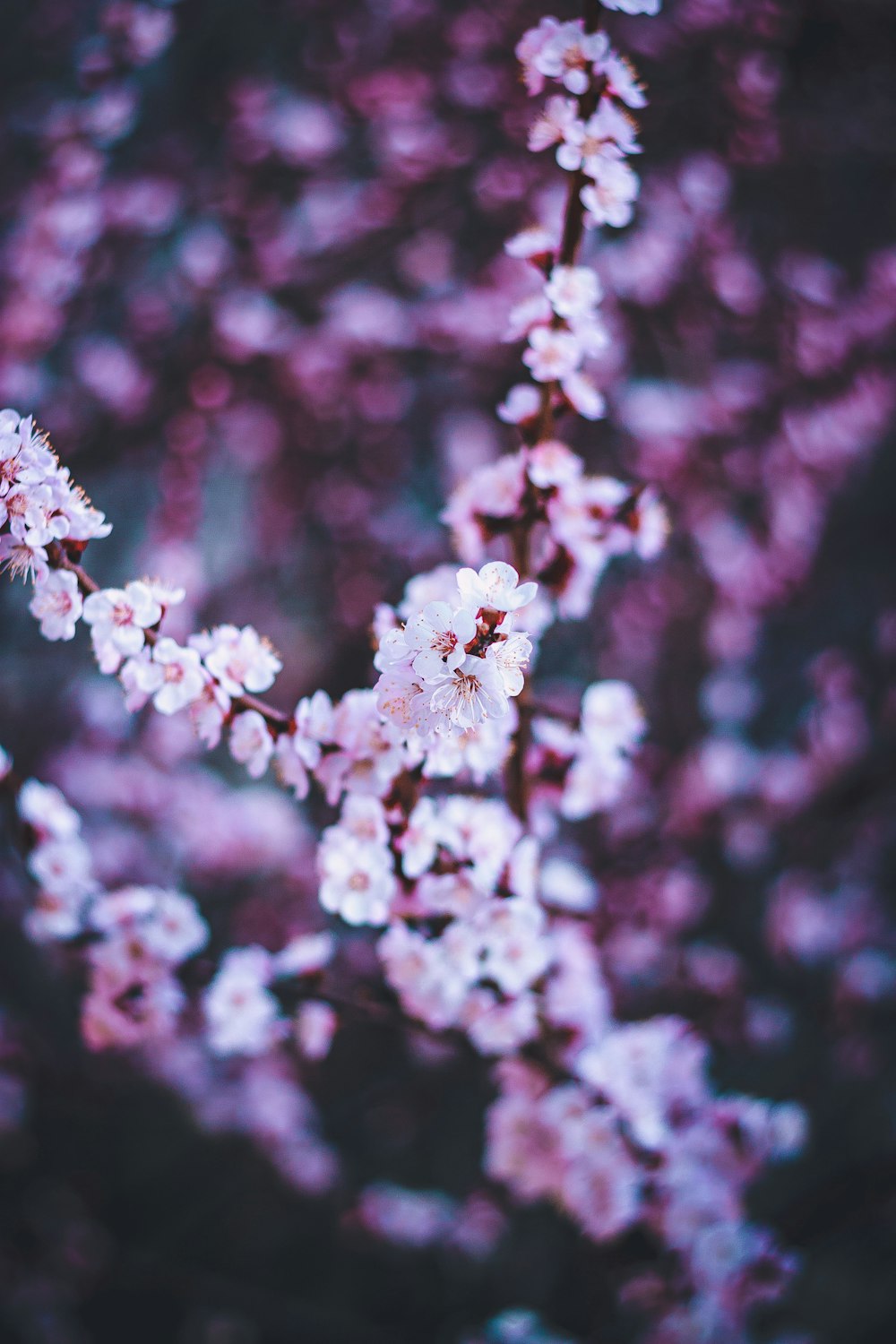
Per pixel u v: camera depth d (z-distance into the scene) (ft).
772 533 11.73
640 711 5.47
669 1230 6.12
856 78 12.71
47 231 10.21
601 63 4.17
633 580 12.34
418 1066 10.88
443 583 4.66
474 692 2.91
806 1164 10.15
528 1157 6.11
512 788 5.48
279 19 11.64
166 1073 9.84
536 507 4.79
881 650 12.67
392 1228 9.60
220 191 11.23
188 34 11.28
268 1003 5.54
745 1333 6.59
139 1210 10.32
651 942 10.74
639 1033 5.93
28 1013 10.17
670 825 11.44
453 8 11.53
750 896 11.76
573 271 4.50
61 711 11.16
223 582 12.17
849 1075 10.83
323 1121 10.94
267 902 11.09
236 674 4.07
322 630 12.41
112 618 3.83
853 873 11.76
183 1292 9.75
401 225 11.62
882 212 12.94
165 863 10.77
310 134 11.12
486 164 11.53
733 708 11.57
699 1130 6.22
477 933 4.92
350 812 4.50
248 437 11.62
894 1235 9.64
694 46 11.52
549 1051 6.03
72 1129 10.36
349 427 11.93
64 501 3.59
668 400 11.11
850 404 11.81
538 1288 9.71
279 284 11.33
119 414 11.15
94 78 10.35
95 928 5.37
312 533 12.32
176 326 11.14
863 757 11.88
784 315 12.01
